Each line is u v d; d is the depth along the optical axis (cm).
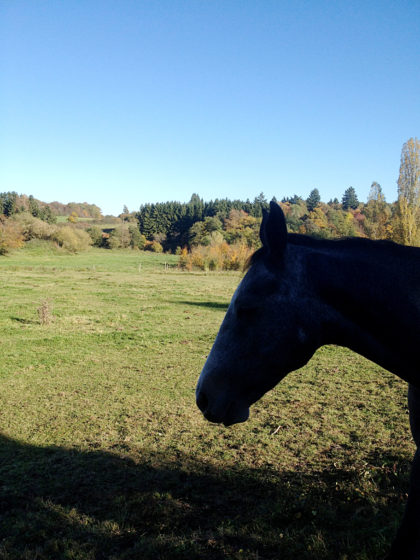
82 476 416
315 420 548
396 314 152
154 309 1703
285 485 370
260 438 495
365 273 157
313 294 160
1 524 339
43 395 707
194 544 291
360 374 780
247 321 162
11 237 5906
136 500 362
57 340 1150
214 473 409
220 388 165
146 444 494
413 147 3222
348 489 350
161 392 709
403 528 152
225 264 4034
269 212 160
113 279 2958
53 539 313
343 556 261
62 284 2564
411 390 182
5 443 513
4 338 1170
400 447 440
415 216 3238
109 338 1186
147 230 8906
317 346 164
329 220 6850
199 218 8844
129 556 286
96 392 719
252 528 306
